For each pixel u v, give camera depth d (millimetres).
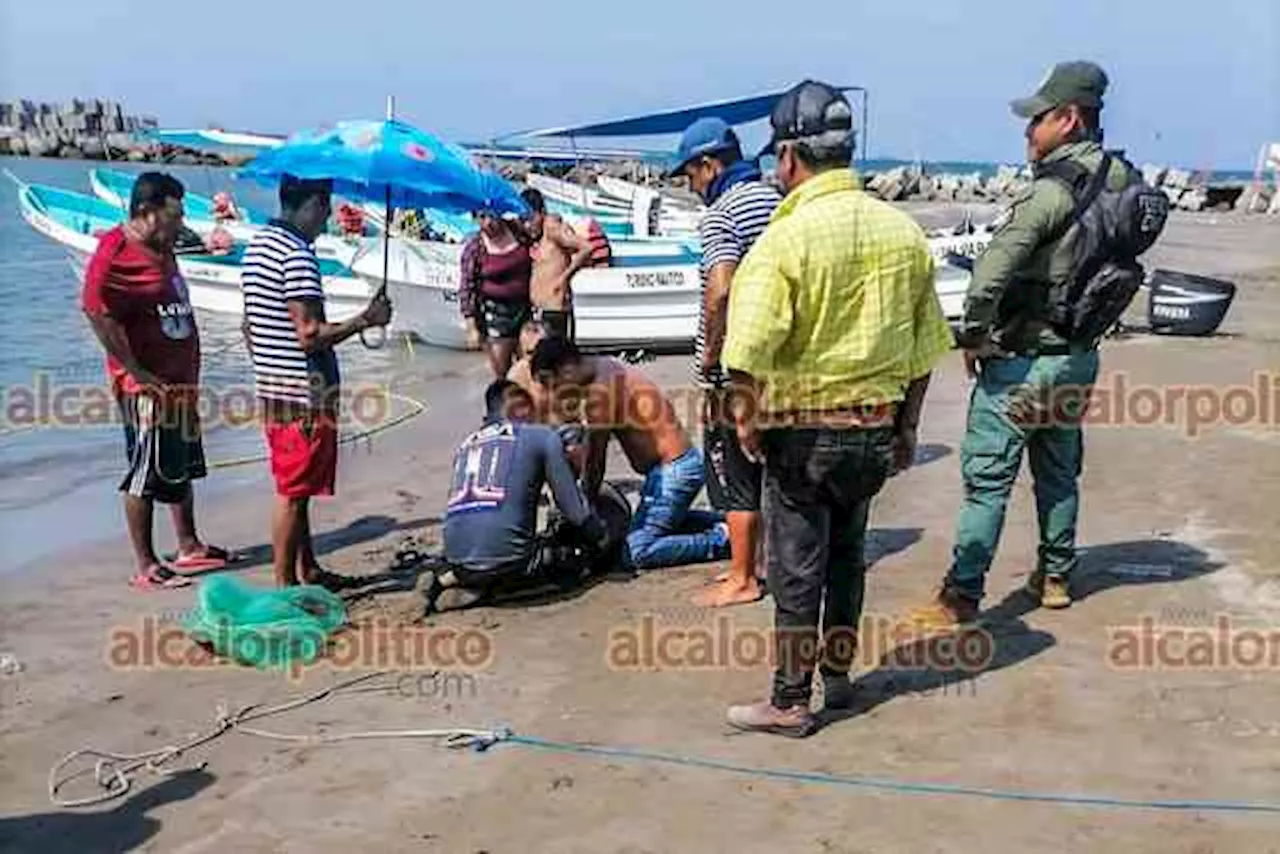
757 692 4996
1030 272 5125
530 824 4020
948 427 10242
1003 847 3805
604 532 6336
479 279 9492
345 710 4930
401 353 15555
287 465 6082
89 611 6203
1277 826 3891
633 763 4414
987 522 5414
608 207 23688
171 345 6543
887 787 4188
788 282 4113
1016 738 4512
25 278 20516
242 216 21188
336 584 6430
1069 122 5148
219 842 3945
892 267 4195
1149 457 8742
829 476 4297
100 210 20016
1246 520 7113
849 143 4203
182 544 6926
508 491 6016
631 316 15180
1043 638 5422
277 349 5996
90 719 4887
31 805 4191
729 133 5883
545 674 5242
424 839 3941
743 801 4129
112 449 10031
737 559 6047
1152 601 5840
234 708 4969
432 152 6266
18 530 7746
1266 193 55344
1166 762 4305
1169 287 14930
